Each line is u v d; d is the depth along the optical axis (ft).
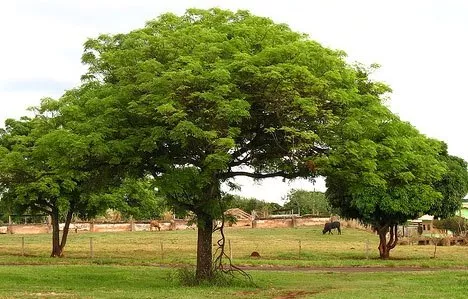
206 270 72.64
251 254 126.31
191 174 62.34
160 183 61.93
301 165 68.18
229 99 59.36
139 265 102.32
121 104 63.82
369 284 70.90
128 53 64.49
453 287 63.52
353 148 63.52
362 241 175.32
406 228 211.20
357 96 64.44
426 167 74.08
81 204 124.57
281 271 93.86
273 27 66.44
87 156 65.00
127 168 68.23
